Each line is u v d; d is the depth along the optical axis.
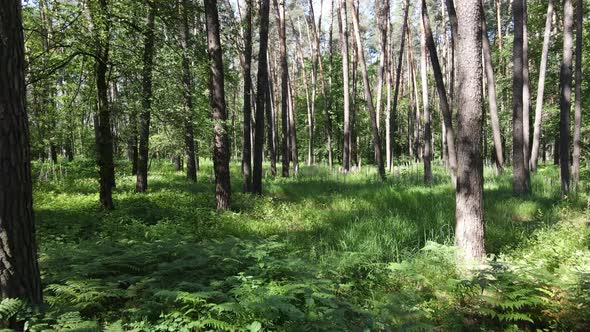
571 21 13.91
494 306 4.72
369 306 4.97
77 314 3.57
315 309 4.14
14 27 3.39
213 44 11.65
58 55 11.02
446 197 13.06
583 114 22.69
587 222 9.26
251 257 5.94
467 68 6.52
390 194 14.12
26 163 3.53
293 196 15.25
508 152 40.25
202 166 30.22
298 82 49.12
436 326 4.48
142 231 8.22
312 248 7.47
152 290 4.40
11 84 3.37
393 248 7.47
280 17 22.16
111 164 11.09
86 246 6.23
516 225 9.64
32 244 3.60
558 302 4.73
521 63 13.41
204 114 13.45
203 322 3.67
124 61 10.87
